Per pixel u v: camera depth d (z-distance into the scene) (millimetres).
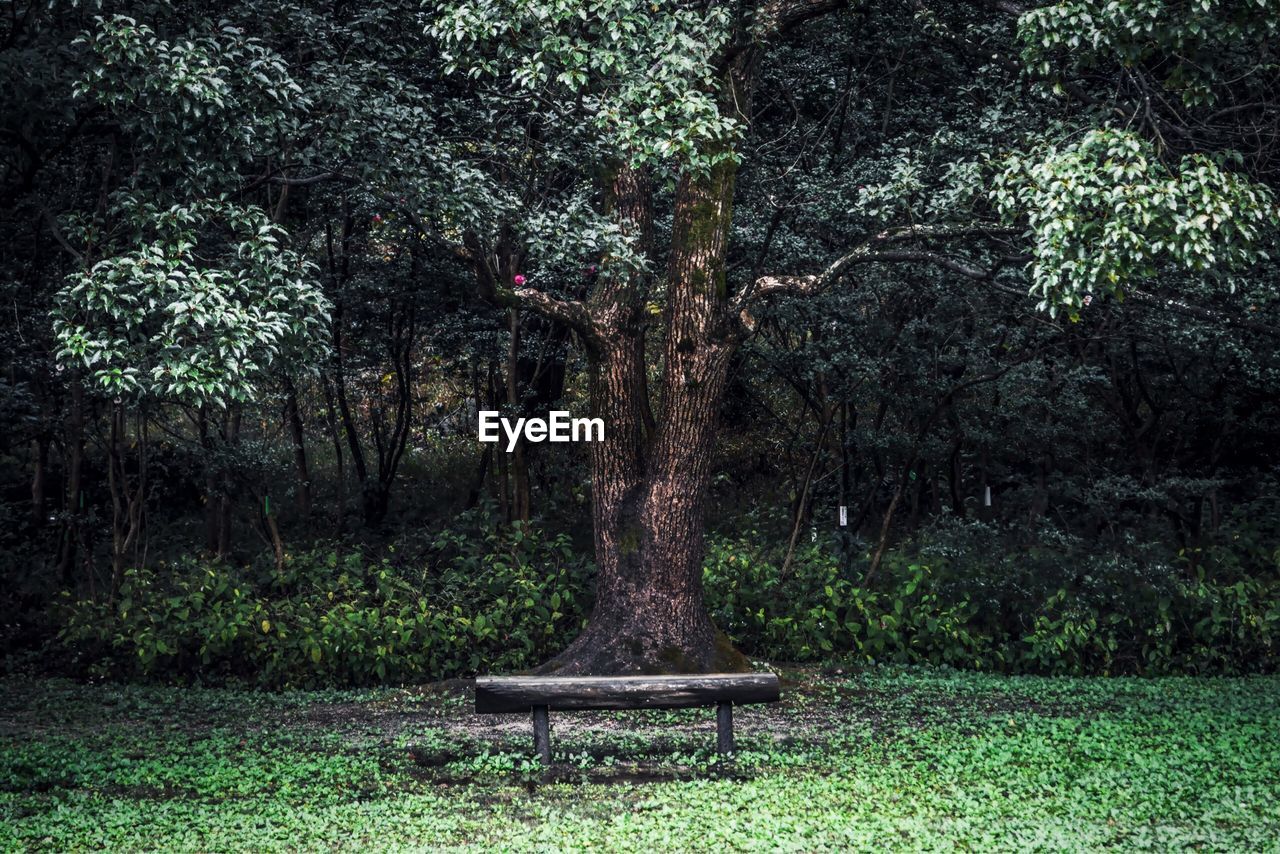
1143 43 9211
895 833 6969
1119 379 17672
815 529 17094
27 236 12750
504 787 8469
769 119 16125
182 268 9180
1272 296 12602
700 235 12492
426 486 20547
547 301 12406
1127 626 14797
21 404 14742
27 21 9422
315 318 9164
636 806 7777
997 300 15008
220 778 8695
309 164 10617
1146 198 8398
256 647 13875
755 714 11539
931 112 15062
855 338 15586
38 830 7184
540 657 14500
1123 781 8297
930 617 14672
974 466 18234
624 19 9477
